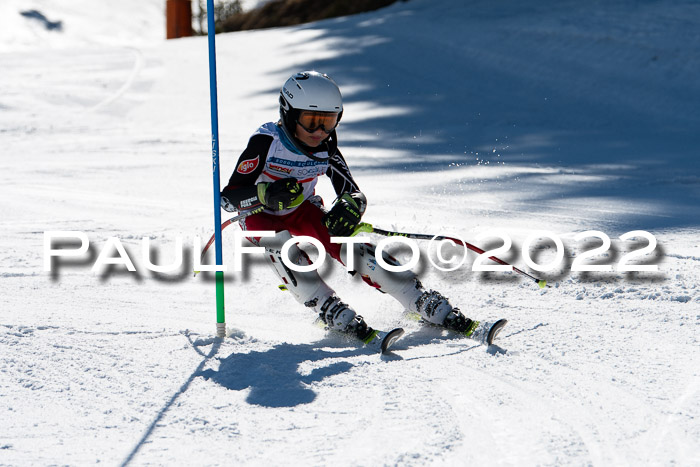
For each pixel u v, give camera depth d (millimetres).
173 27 79312
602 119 34031
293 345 8234
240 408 6430
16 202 17625
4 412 6348
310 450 5609
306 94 8242
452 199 17656
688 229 13570
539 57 45406
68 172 22828
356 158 25609
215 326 8945
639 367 7242
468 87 41812
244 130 33312
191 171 23016
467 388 6828
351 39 55344
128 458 5508
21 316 9125
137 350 7957
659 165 23219
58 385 6957
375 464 5375
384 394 6703
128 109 40250
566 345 7988
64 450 5641
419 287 8703
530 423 6039
